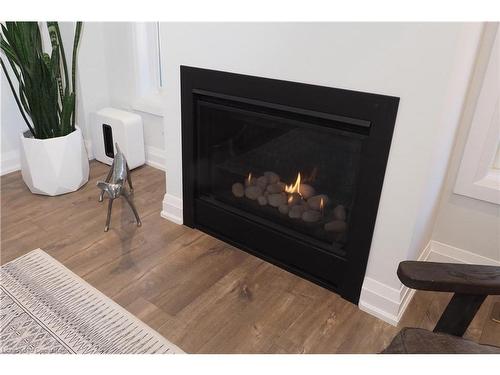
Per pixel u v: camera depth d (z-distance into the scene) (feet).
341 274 5.14
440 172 4.84
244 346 4.51
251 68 4.86
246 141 5.62
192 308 5.00
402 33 3.76
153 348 4.45
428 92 3.81
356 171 4.72
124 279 5.42
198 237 6.35
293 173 5.40
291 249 5.52
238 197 5.98
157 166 8.52
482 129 5.07
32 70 6.50
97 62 8.29
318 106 4.50
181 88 5.63
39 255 5.79
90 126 8.49
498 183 5.19
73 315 4.82
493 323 4.99
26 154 6.97
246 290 5.31
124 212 6.93
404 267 3.10
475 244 5.65
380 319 4.92
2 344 4.42
